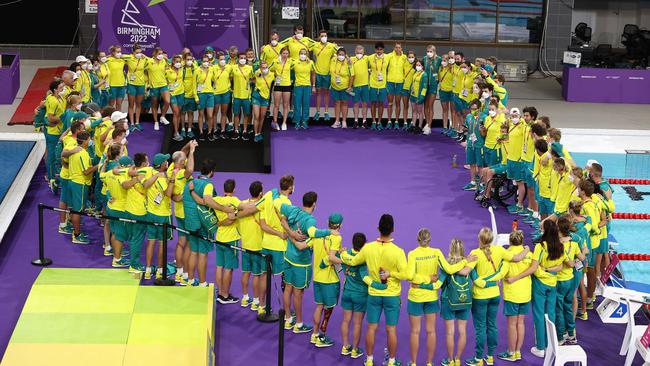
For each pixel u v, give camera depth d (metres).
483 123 16.50
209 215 12.41
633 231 15.45
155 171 12.89
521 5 27.11
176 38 22.17
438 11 26.95
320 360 11.27
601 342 12.00
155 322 11.51
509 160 16.03
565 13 27.09
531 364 11.36
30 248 14.17
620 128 21.19
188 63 18.98
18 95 22.12
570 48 25.53
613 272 13.87
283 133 20.30
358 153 19.09
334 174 17.81
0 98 21.30
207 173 12.47
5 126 19.50
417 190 17.14
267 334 11.84
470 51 27.27
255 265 12.21
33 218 15.37
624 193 16.80
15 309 12.23
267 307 12.12
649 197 16.69
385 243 10.72
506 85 26.28
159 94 19.38
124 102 22.17
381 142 19.91
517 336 11.37
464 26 27.17
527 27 27.31
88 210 15.52
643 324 12.58
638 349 11.13
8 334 11.58
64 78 15.86
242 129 20.00
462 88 19.64
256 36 24.41
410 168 18.31
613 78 24.27
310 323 12.16
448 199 16.75
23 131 19.16
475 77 19.02
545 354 11.27
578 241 11.57
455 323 12.24
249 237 12.22
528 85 26.39
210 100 19.08
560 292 11.57
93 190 15.37
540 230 14.95
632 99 24.36
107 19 21.92
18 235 14.65
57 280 12.61
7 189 15.93
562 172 13.98
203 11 22.72
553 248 11.19
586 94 24.34
